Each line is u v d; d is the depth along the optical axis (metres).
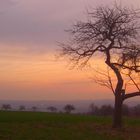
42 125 40.38
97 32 41.12
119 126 40.34
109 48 40.84
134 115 63.25
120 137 34.50
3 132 34.53
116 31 40.81
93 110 66.00
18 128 37.28
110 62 40.78
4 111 58.97
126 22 40.91
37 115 51.91
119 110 40.44
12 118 45.69
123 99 40.34
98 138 33.38
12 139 31.25
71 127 39.59
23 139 31.53
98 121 47.41
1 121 42.53
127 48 40.91
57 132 35.75
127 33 40.81
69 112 68.31
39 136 33.12
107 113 64.75
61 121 45.16
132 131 38.81
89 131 37.22
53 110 72.81
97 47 41.38
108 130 38.59
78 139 32.59
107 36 40.91
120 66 40.56
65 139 32.34
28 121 43.41
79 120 47.59
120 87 40.28
